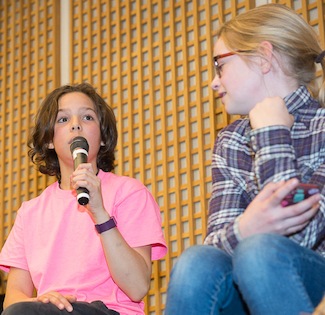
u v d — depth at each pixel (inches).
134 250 85.9
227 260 61.3
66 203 93.4
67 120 98.8
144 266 85.7
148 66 157.2
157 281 143.4
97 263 87.5
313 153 68.2
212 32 146.8
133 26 163.2
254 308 55.6
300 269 57.5
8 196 177.2
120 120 159.9
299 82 74.6
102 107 102.5
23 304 76.7
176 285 59.2
